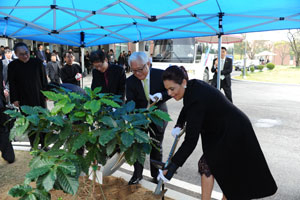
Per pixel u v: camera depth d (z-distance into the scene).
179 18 4.24
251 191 2.07
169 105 8.71
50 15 4.41
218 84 4.51
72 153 1.67
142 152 1.85
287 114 7.44
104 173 2.55
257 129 5.89
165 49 12.26
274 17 3.81
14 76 3.88
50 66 7.79
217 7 3.89
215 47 15.80
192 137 1.99
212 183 2.16
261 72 28.95
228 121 2.02
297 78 20.92
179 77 1.95
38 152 1.68
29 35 5.20
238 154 2.04
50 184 1.33
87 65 18.20
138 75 2.90
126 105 2.00
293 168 3.79
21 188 1.38
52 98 1.71
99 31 5.52
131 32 5.34
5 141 3.65
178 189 3.11
